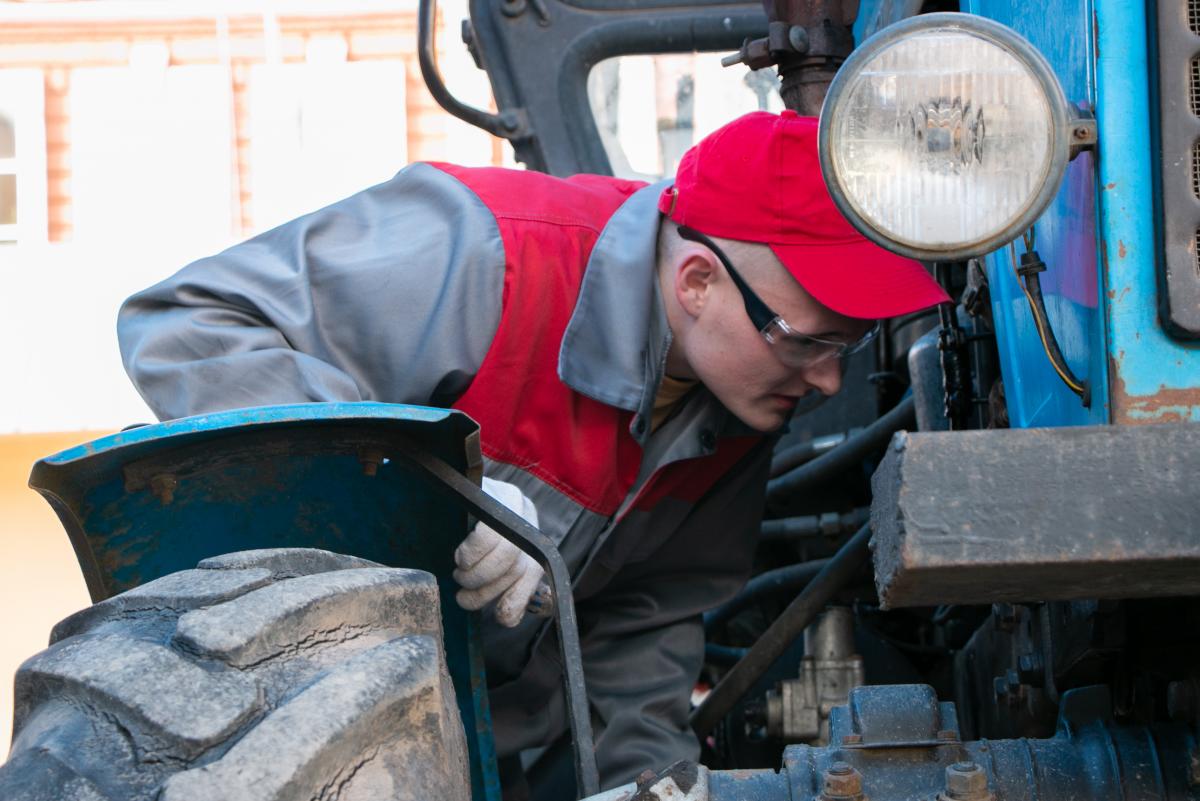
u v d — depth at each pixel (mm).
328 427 1842
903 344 3121
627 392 2385
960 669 3002
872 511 1526
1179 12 1603
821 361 2354
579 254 2480
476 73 10680
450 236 2424
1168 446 1393
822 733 2869
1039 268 1764
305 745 1373
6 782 1386
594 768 1822
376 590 1601
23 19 10547
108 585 1877
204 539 1931
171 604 1561
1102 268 1624
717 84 3709
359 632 1566
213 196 10625
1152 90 1615
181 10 10570
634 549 2668
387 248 2424
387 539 2027
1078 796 1747
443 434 1863
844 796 1646
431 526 2033
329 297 2377
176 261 10117
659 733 2719
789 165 2266
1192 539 1374
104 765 1388
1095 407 1674
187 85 10648
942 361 2535
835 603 3062
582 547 2508
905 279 2260
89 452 1681
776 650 2893
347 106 10703
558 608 1863
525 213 2475
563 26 3688
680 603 2807
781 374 2373
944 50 1563
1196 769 1717
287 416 1700
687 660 2801
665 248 2424
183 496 1889
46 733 1440
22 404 9539
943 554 1387
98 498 1812
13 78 10562
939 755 1782
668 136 3709
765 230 2277
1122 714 1887
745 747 3191
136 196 10602
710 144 2371
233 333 2285
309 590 1557
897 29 1571
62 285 9828
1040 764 1776
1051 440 1403
